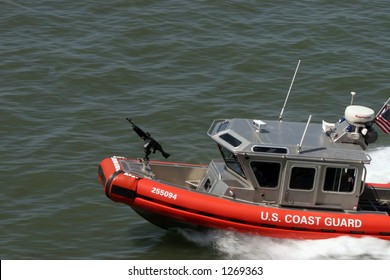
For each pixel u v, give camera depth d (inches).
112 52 3122.5
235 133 1854.1
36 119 2610.7
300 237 1835.6
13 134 2509.8
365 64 3093.0
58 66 2997.0
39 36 3245.6
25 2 3523.6
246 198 1849.2
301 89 2891.2
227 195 1851.6
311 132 1903.3
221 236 1873.8
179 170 2025.1
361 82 2955.2
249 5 3560.5
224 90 2861.7
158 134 2539.4
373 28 3398.1
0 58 3043.8
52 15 3415.4
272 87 2893.7
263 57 3112.7
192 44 3196.4
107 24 3356.3
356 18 3472.0
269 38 3272.6
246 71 3014.3
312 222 1822.1
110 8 3491.6
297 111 2748.5
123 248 1916.8
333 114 2738.7
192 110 2696.9
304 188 1834.4
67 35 3262.8
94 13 3447.3
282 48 3191.4
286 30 3344.0
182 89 2854.3
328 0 3646.7
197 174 2038.6
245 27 3361.2
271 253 1859.0
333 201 1850.4
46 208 2087.8
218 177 1894.7
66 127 2561.5
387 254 1834.4
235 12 3496.6
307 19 3447.3
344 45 3250.5
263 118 2679.6
